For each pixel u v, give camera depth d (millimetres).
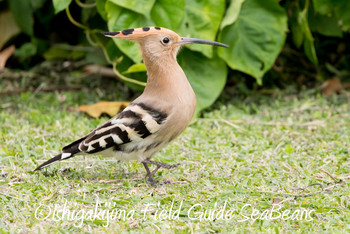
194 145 10578
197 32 11633
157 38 8477
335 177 8734
